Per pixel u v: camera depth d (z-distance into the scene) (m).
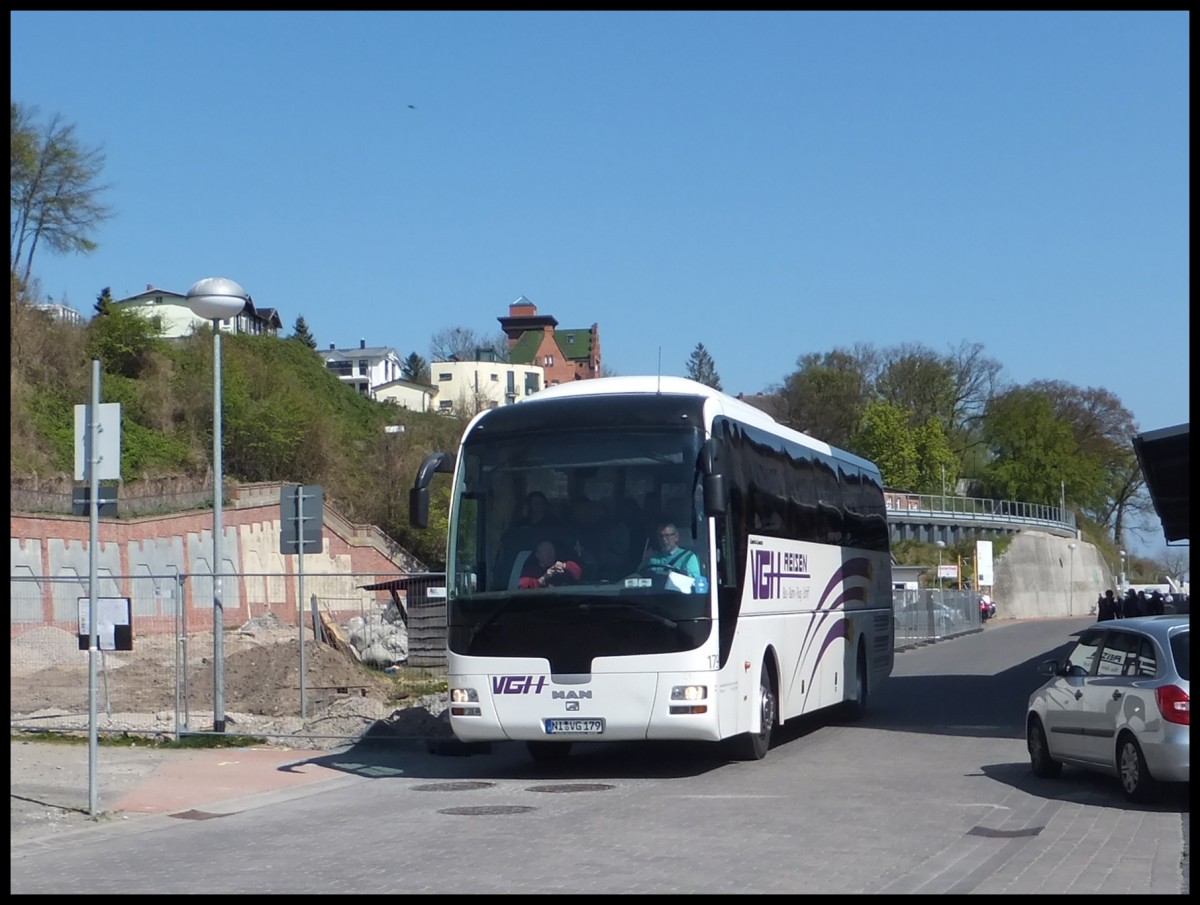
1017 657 43.75
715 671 13.97
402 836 11.17
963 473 115.00
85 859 10.56
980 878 8.98
